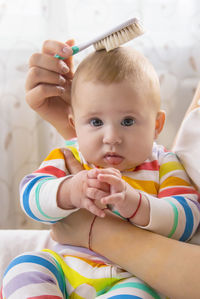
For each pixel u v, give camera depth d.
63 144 1.70
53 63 0.82
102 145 0.73
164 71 1.75
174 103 1.77
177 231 0.69
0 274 0.80
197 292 0.54
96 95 0.73
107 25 1.67
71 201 0.66
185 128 0.84
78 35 1.65
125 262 0.62
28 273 0.65
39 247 0.86
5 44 1.62
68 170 0.81
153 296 0.64
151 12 1.71
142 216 0.66
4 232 0.91
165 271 0.57
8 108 1.65
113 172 0.63
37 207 0.71
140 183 0.77
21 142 1.67
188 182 0.80
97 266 0.71
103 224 0.68
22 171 1.69
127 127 0.73
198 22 1.73
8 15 1.61
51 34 1.62
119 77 0.73
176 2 1.72
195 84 1.76
